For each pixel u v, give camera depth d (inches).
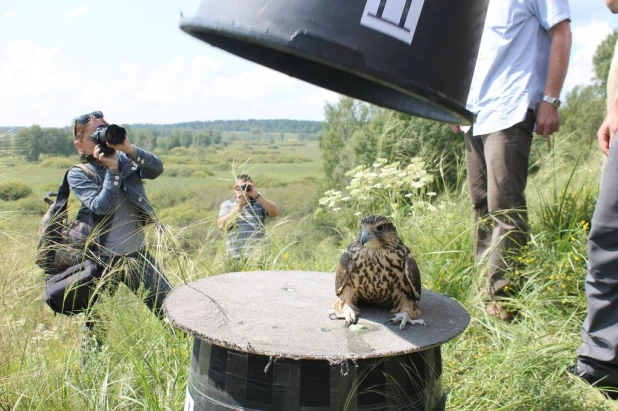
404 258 88.5
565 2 147.4
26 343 120.5
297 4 51.4
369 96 68.1
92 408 106.2
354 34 51.7
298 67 66.0
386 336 82.0
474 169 170.2
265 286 104.5
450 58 57.8
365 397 78.7
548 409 107.6
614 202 113.7
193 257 161.9
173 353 121.7
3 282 121.8
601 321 118.9
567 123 436.1
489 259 161.0
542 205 198.1
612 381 118.6
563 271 156.4
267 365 76.5
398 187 210.4
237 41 62.6
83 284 138.5
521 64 151.1
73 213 158.4
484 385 116.4
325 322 87.0
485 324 144.5
